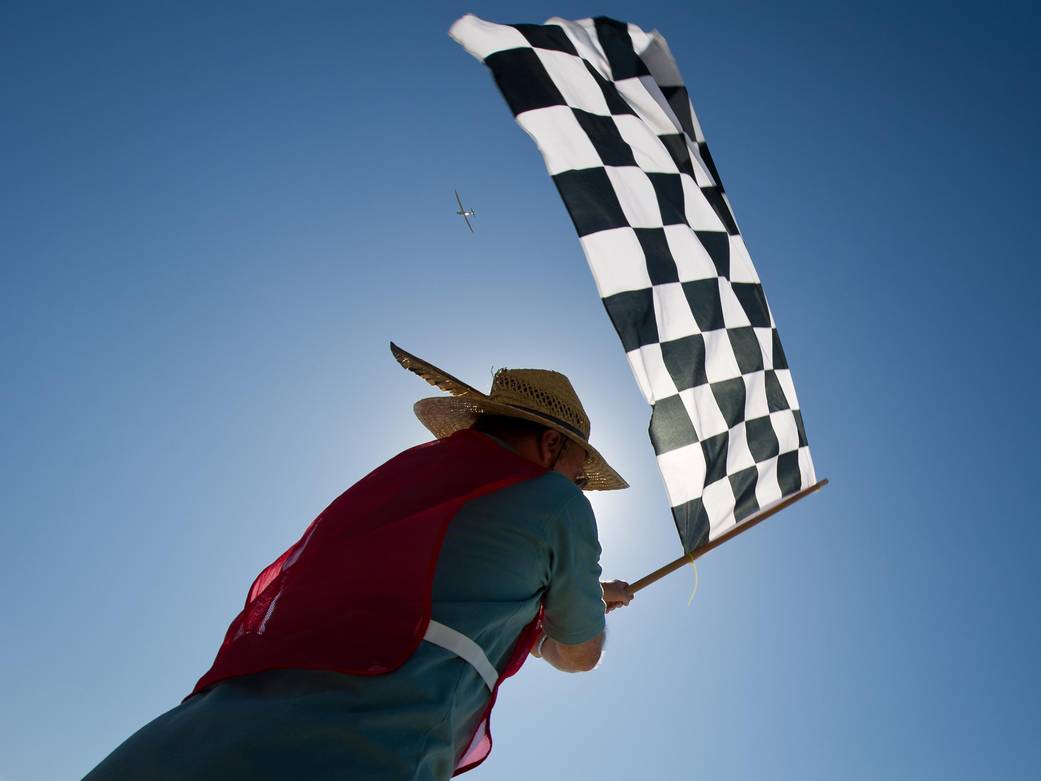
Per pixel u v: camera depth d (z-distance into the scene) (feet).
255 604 5.56
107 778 4.40
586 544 5.86
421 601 4.99
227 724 4.43
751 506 11.25
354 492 5.88
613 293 10.27
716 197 12.51
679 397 10.72
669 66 12.84
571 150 10.25
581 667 6.51
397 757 4.49
